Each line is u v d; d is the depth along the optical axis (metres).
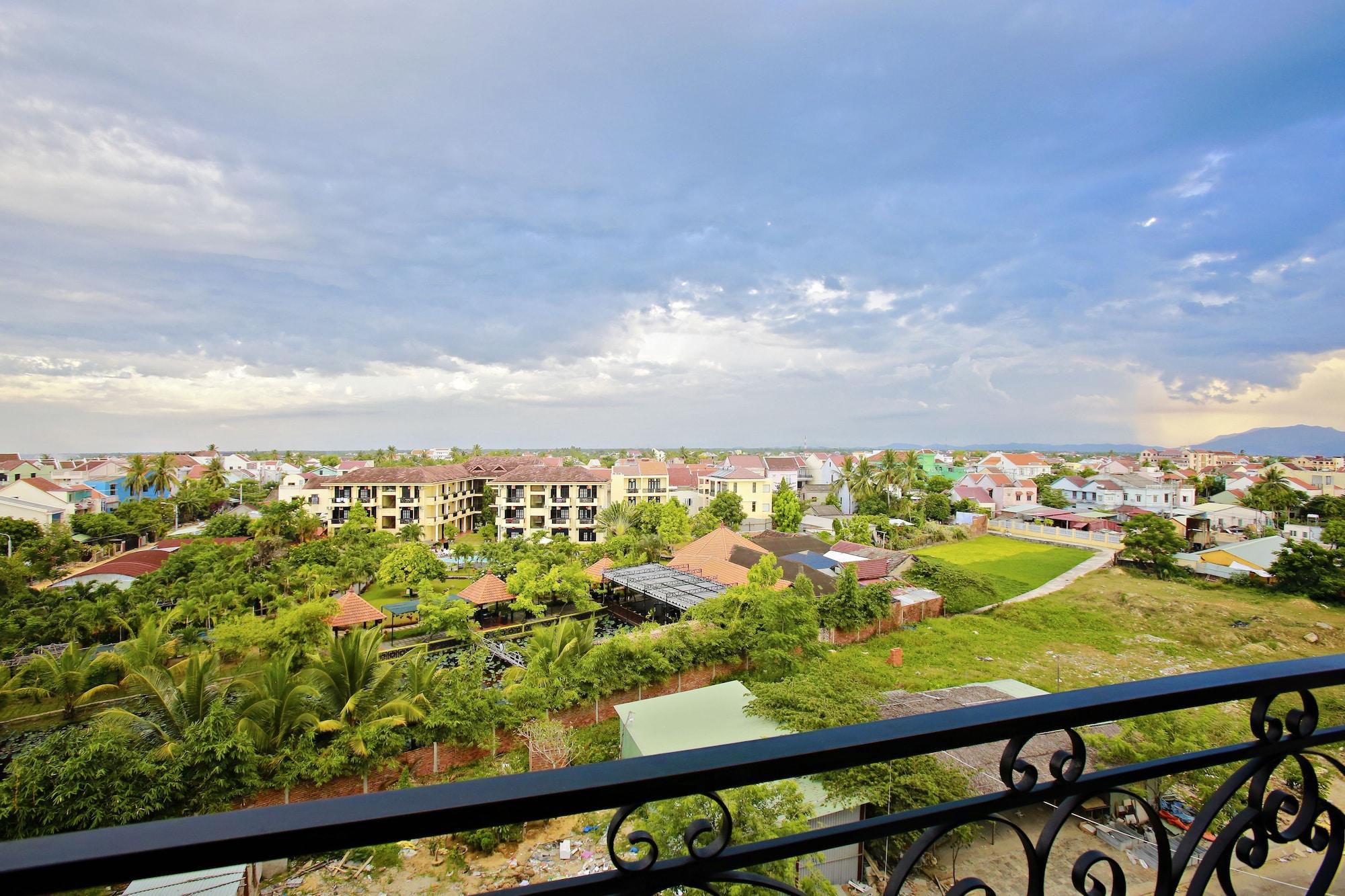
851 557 28.95
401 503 42.91
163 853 0.83
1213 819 1.53
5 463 53.31
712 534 29.64
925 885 9.25
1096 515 47.66
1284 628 21.88
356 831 0.91
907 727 1.24
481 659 15.66
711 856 1.12
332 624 20.86
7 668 16.56
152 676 11.93
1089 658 19.81
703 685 16.58
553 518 42.59
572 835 10.44
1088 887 1.55
